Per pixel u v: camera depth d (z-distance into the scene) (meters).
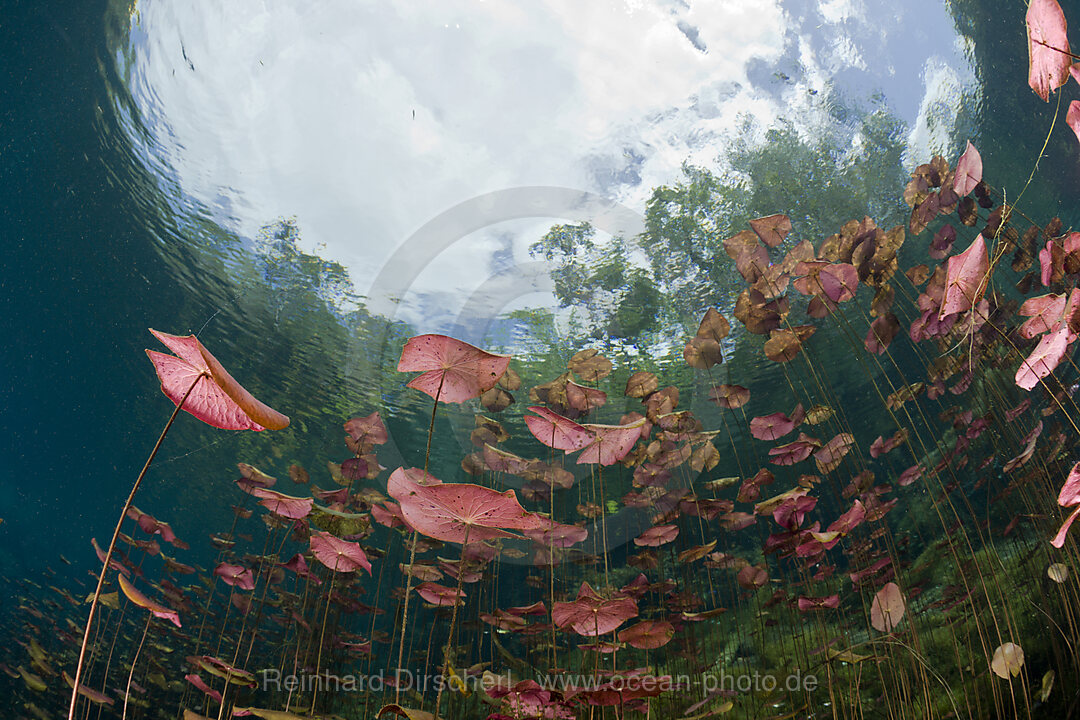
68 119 8.86
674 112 7.63
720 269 8.83
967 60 7.15
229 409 1.10
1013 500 4.58
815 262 3.97
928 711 3.06
